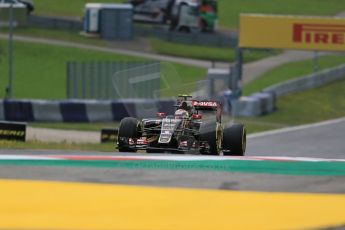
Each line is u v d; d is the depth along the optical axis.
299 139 106.44
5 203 30.75
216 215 29.88
